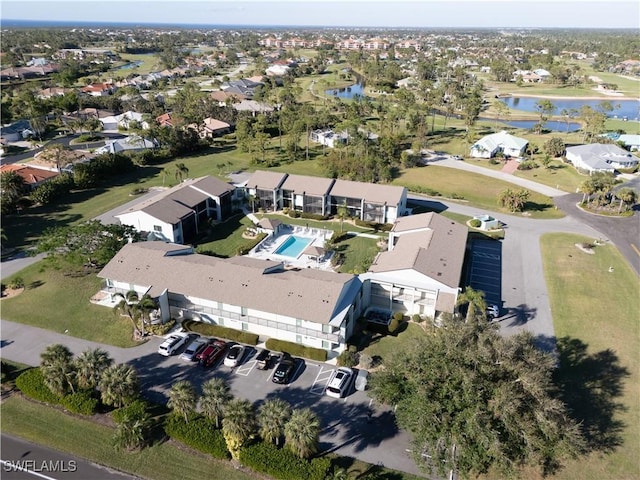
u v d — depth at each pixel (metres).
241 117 146.88
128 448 35.16
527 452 29.52
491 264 64.81
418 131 129.12
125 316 51.72
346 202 80.50
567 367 44.72
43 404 39.53
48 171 96.50
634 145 121.44
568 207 86.31
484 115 174.50
